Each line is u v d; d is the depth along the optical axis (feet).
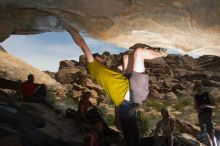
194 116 50.70
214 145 23.39
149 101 70.64
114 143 26.35
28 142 16.29
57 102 43.86
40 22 17.13
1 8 16.10
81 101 29.22
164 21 14.69
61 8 15.56
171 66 112.06
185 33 15.19
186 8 13.91
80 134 27.40
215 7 13.47
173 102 76.59
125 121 13.37
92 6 14.92
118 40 17.12
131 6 14.47
